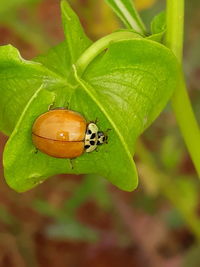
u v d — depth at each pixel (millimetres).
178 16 98
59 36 214
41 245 191
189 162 189
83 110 97
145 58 94
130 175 96
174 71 96
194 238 183
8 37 221
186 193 172
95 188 177
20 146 95
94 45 94
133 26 100
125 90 95
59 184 199
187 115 102
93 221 193
